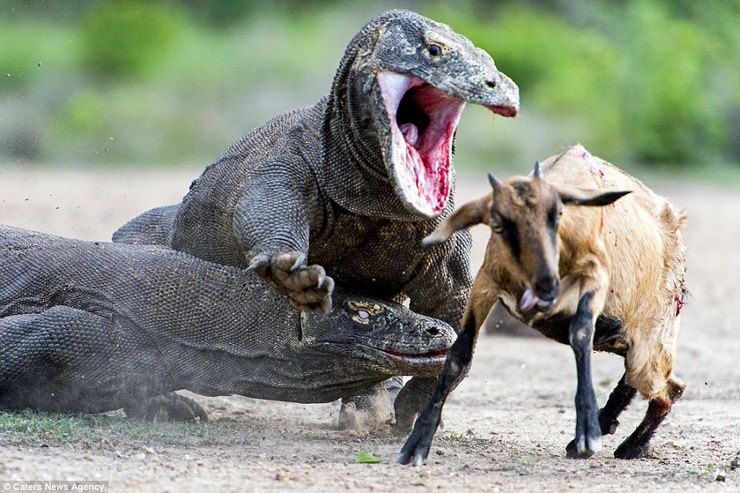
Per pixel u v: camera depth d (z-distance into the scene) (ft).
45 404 113.19
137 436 105.40
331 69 520.01
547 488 90.07
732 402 138.92
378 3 590.96
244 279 113.70
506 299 95.25
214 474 91.20
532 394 144.36
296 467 95.14
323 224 110.63
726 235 339.98
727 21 599.16
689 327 197.98
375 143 106.83
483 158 467.11
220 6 585.22
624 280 99.55
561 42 558.97
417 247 112.88
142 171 425.69
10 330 110.83
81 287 114.73
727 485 93.61
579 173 101.71
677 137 537.24
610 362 170.50
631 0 600.39
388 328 110.52
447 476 93.40
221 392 115.14
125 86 499.10
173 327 113.29
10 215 278.05
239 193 111.96
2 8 550.77
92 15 537.65
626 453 107.34
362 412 119.85
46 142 445.78
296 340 111.75
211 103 488.02
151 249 117.29
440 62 103.40
